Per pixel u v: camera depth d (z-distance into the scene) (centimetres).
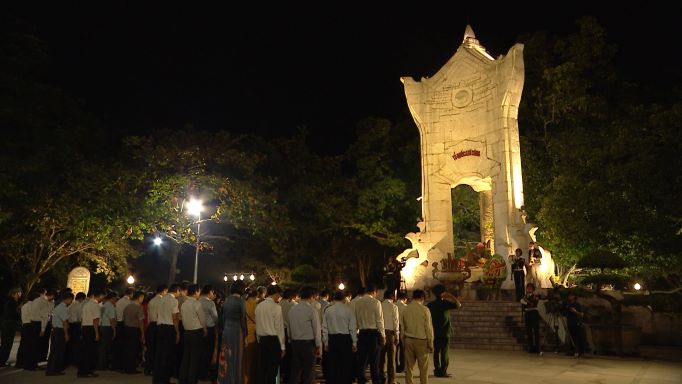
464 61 2756
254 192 2850
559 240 2516
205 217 3045
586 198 2300
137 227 2522
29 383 1197
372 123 3528
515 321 1895
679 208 2008
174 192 2670
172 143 2817
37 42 2658
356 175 3591
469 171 2652
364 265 3956
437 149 2791
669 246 2081
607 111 2839
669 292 2119
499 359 1570
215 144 2948
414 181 3491
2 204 2394
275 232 3111
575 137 2530
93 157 3003
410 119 3609
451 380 1234
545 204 2536
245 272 3888
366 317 1129
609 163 2336
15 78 2525
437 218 2727
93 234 2462
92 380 1237
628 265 2205
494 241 2483
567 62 2838
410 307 1098
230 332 1015
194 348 1079
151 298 1454
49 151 2512
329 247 3797
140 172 2675
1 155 2317
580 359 1580
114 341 1405
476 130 2653
